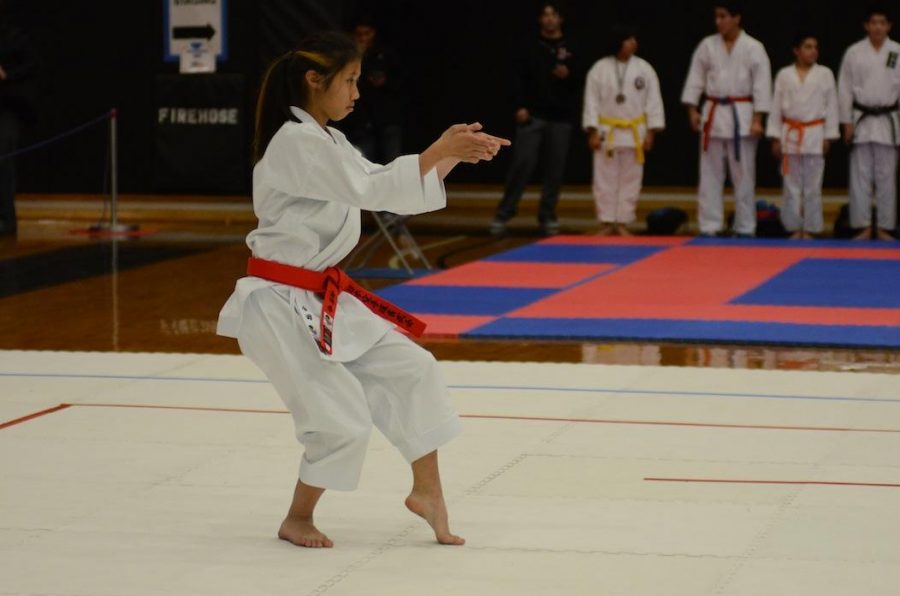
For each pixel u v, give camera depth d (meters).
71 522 6.75
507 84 22.50
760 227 19.77
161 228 21.16
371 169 6.18
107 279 15.95
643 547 6.30
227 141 20.81
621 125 19.53
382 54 19.53
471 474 7.60
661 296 14.23
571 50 19.92
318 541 6.34
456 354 11.43
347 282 6.30
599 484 7.38
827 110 18.77
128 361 11.05
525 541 6.41
